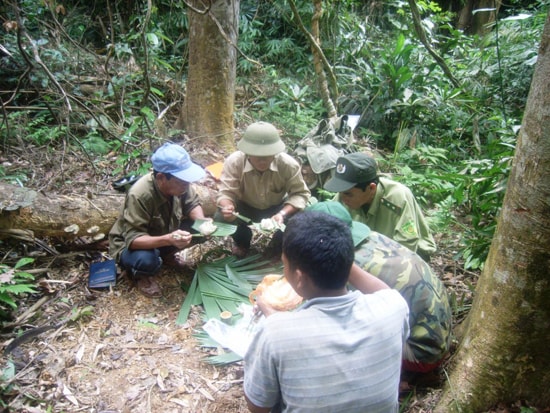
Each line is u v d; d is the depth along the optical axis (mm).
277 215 2938
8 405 1998
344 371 1243
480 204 2904
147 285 2766
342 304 1299
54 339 2387
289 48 6531
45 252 3004
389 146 5367
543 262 1694
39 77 4461
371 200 2584
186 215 2988
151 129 4305
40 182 3604
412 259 2047
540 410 1904
